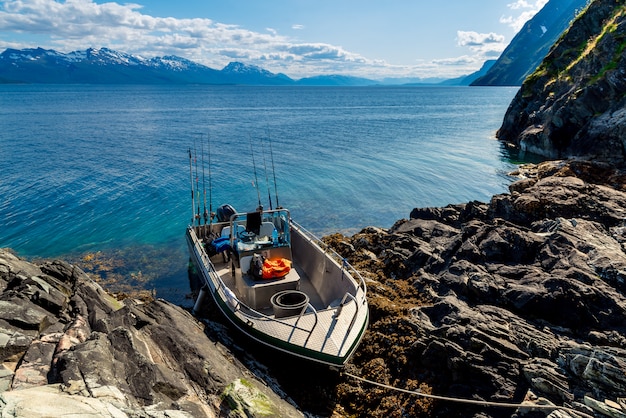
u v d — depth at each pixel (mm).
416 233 19594
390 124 80312
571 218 18281
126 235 23766
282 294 11227
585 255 13375
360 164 41938
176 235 23875
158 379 7594
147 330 9797
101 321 9391
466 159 44125
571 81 44906
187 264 20156
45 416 5336
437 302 12922
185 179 35688
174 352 9039
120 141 55781
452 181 35219
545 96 49031
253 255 12211
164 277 18781
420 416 9234
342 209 28625
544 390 8648
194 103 155750
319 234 24359
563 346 9742
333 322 10445
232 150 50000
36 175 35906
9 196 30031
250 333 10547
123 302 12484
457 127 74562
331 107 137625
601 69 39000
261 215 13898
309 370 10023
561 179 22328
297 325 10266
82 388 6648
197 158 44625
